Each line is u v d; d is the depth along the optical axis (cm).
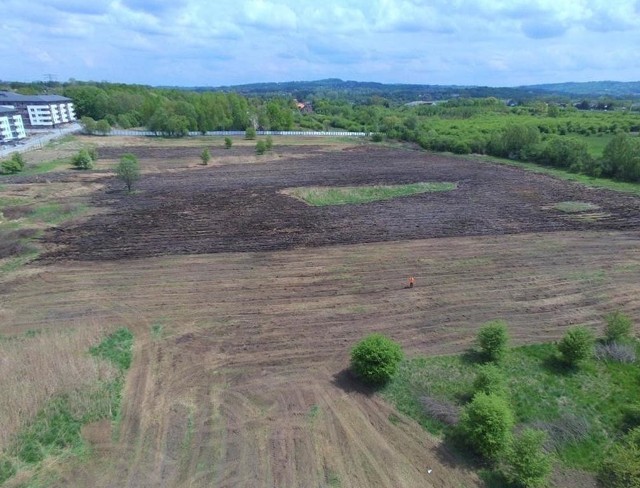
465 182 5250
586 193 4644
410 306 2272
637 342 1977
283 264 2778
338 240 3212
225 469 1299
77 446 1362
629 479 1241
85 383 1598
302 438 1422
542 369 1778
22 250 2897
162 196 4438
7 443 1341
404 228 3494
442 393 1633
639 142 5322
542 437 1320
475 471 1311
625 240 3247
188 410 1529
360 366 1655
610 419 1530
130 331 2011
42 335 1947
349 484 1259
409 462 1338
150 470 1288
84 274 2594
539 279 2597
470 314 2198
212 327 2056
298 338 1977
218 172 5831
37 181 4894
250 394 1617
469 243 3173
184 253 2933
